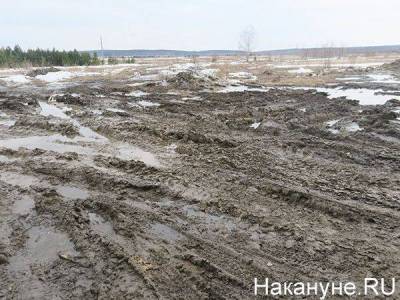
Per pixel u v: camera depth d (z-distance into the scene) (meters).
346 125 13.02
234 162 9.24
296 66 50.81
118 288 4.84
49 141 11.45
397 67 36.28
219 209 6.94
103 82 29.44
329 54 66.94
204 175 8.46
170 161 9.46
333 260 5.38
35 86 27.05
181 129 12.30
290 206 7.06
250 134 12.13
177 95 20.97
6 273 5.23
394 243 5.79
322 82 27.61
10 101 18.03
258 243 5.85
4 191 7.87
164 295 4.70
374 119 13.33
